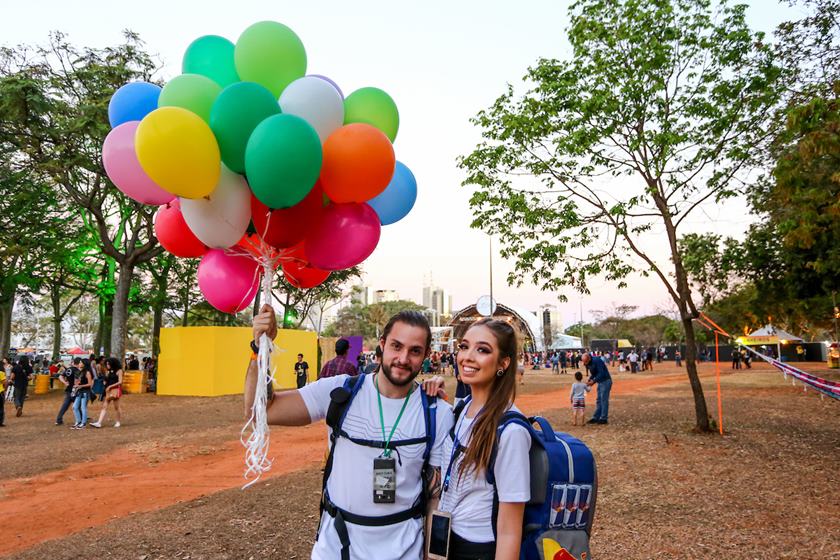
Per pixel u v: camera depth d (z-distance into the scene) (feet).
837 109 25.52
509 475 6.86
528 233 36.76
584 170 35.06
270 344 8.93
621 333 268.00
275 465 30.68
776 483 22.84
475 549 7.06
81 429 45.19
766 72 33.35
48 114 70.64
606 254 36.42
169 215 11.70
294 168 9.16
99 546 17.39
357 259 11.09
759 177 39.14
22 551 17.43
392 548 7.61
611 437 34.81
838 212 27.43
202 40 11.62
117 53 74.02
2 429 45.60
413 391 8.46
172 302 107.34
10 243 78.18
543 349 226.38
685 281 35.78
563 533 6.97
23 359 55.83
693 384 35.83
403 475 7.91
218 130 9.55
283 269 12.44
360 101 11.47
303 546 16.94
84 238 88.53
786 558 15.14
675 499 20.81
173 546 17.16
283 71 10.89
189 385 75.97
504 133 35.42
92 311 241.35
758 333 121.90
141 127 8.95
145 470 29.96
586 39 34.30
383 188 10.64
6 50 69.05
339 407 8.21
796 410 46.11
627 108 34.04
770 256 54.49
